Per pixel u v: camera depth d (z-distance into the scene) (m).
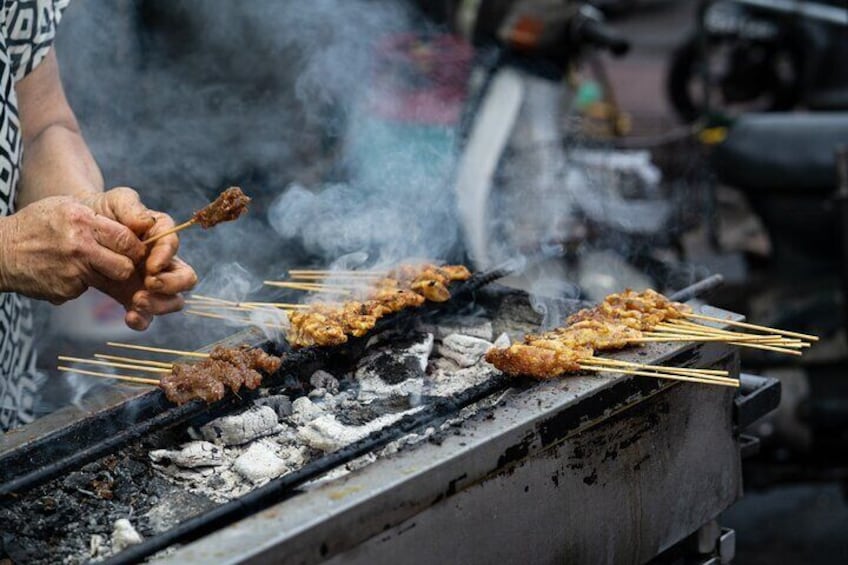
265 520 1.40
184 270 1.61
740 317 1.72
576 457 1.58
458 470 1.48
